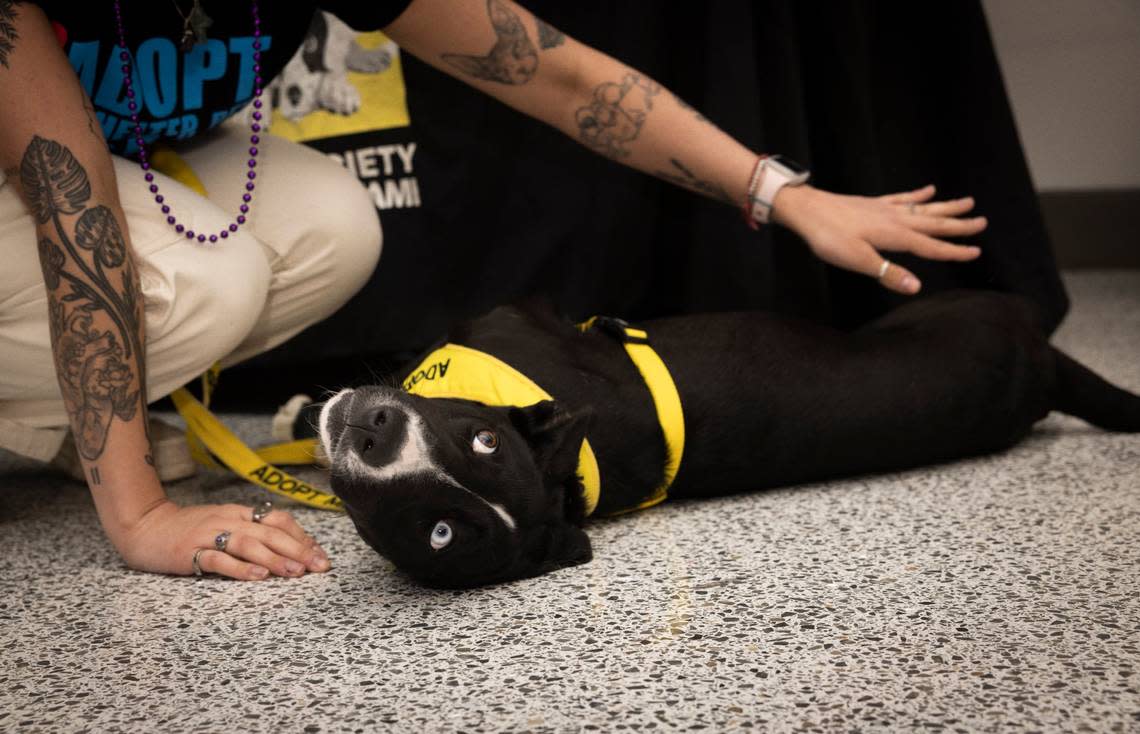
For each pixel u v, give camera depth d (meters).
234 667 1.36
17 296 1.71
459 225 2.50
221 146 2.11
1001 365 2.10
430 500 1.50
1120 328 3.13
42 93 1.54
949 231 2.02
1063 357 2.25
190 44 1.74
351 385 2.58
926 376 2.02
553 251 2.51
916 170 2.62
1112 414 2.21
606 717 1.21
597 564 1.67
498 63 1.93
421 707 1.25
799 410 1.92
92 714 1.25
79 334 1.56
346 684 1.31
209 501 2.00
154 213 1.76
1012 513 1.79
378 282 2.50
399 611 1.52
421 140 2.45
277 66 1.94
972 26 2.48
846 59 2.43
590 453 1.73
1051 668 1.28
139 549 1.63
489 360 1.77
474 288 2.53
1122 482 1.92
